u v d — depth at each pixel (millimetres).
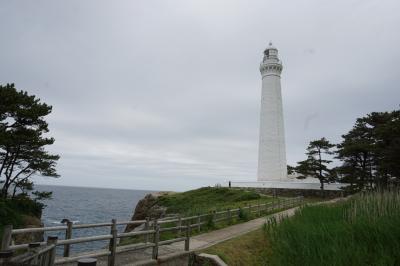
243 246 15086
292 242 13148
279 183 54156
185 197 50938
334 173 49844
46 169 29484
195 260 13102
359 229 13188
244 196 43906
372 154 41938
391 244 11703
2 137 25094
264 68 61844
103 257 11398
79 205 107875
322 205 22047
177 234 16562
